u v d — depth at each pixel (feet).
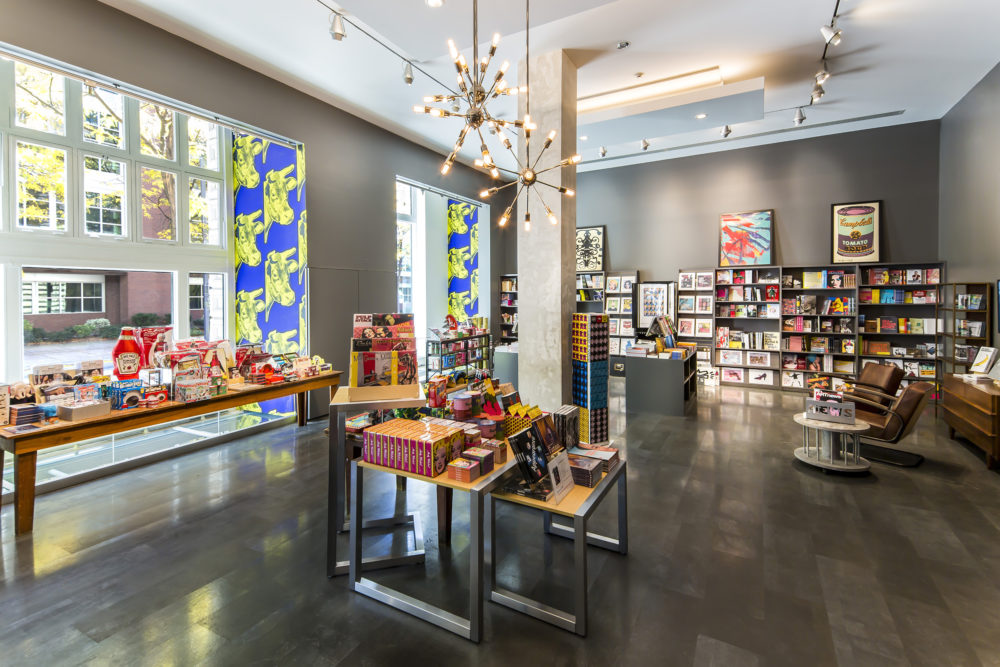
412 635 7.30
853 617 7.63
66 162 14.92
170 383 13.16
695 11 14.79
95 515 11.40
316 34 15.67
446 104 21.33
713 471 14.40
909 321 24.79
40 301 14.64
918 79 19.70
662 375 21.68
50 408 11.12
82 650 6.95
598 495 7.76
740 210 28.96
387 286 24.44
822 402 14.74
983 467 14.64
